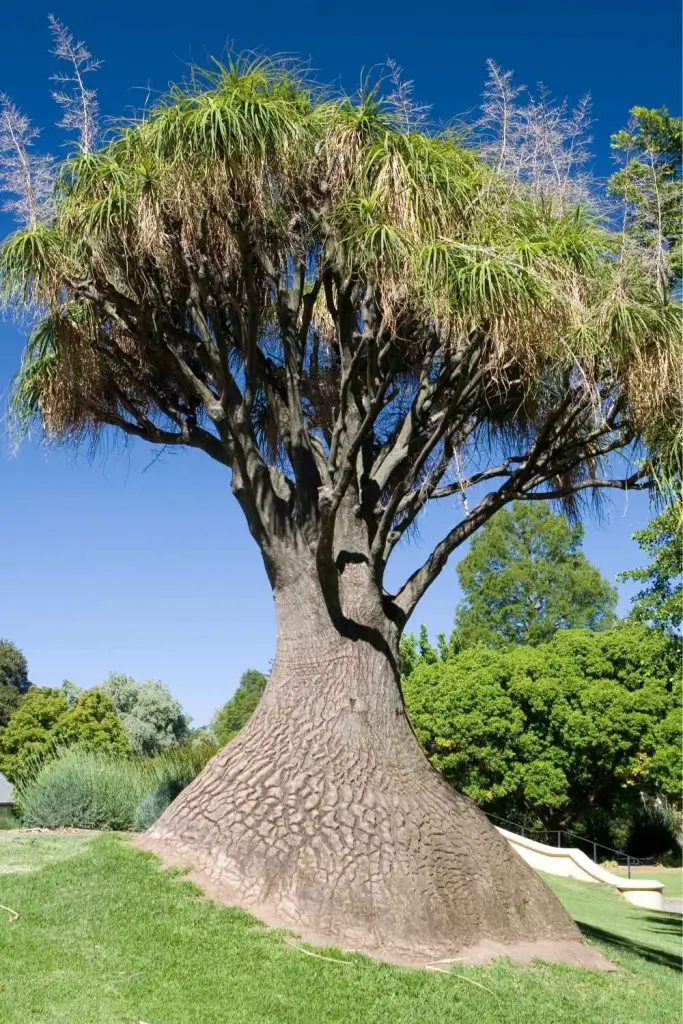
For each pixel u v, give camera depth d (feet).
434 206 28.50
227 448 32.35
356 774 29.14
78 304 32.32
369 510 33.58
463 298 26.84
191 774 49.98
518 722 93.71
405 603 32.83
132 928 24.35
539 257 27.71
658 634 89.92
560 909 31.12
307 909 26.27
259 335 34.86
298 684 30.73
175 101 28.50
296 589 31.86
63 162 29.91
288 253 31.01
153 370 34.78
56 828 44.47
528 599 144.46
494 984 25.07
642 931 41.88
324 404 37.27
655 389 29.63
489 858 29.91
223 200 27.71
